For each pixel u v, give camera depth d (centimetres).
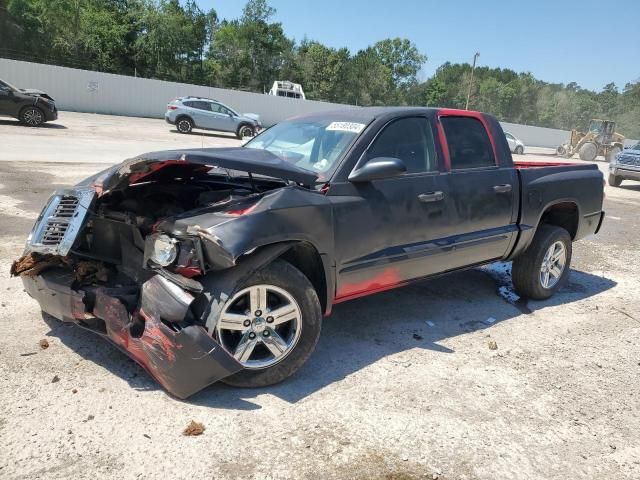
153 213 366
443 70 10544
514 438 312
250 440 289
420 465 281
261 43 6588
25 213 741
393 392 351
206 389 335
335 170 376
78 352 367
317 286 370
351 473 271
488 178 474
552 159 3138
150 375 331
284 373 344
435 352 416
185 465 267
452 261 454
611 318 524
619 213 1187
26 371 339
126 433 287
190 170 408
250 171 335
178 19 5362
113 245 377
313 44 7031
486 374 387
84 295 335
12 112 1953
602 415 345
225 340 328
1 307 432
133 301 327
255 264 317
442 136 451
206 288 313
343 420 315
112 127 2444
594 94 8744
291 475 266
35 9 4541
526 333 470
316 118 459
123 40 5047
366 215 379
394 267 405
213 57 6575
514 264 548
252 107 3881
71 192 373
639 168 1650
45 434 281
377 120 411
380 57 8019
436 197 426
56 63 4559
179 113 2577
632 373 407
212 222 311
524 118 8306
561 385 380
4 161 1179
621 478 285
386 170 367
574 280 649
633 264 749
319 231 347
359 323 462
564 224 592
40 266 363
